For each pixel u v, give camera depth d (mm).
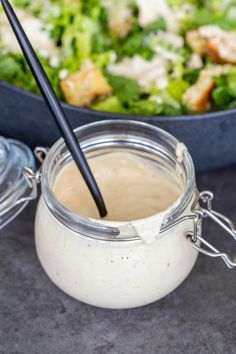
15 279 511
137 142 486
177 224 442
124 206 473
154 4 635
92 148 486
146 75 592
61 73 588
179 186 478
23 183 490
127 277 447
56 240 452
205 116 514
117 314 491
